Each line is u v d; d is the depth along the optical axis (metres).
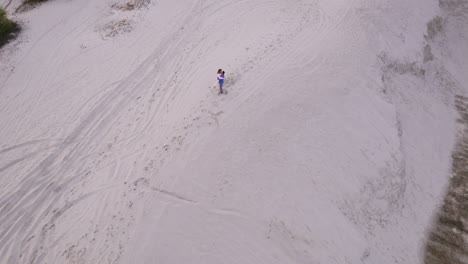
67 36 19.50
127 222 9.99
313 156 10.91
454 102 15.46
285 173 10.48
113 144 13.41
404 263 9.94
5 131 14.50
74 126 14.50
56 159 13.22
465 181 12.28
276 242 9.23
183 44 18.30
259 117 11.88
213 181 10.44
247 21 18.58
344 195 10.34
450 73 16.64
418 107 14.17
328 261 9.04
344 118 12.00
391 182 11.13
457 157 13.16
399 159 11.63
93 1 22.38
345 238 9.54
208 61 16.38
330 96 12.47
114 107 15.21
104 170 12.33
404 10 16.42
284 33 16.02
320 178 10.48
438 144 13.43
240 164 10.71
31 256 10.09
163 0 21.77
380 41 14.80
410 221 10.95
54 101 15.75
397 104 13.61
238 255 9.02
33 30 19.98
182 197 10.25
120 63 17.58
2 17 19.67
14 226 11.09
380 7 16.17
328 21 15.94
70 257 9.63
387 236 10.30
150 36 19.17
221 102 12.86
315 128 11.60
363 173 10.91
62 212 11.27
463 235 10.69
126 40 19.03
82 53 18.31
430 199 11.68
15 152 13.61
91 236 10.00
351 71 13.37
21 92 16.27
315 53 14.17
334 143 11.32
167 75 16.45
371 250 9.70
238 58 15.27
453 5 19.66
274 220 9.54
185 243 9.21
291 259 8.99
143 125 13.95
